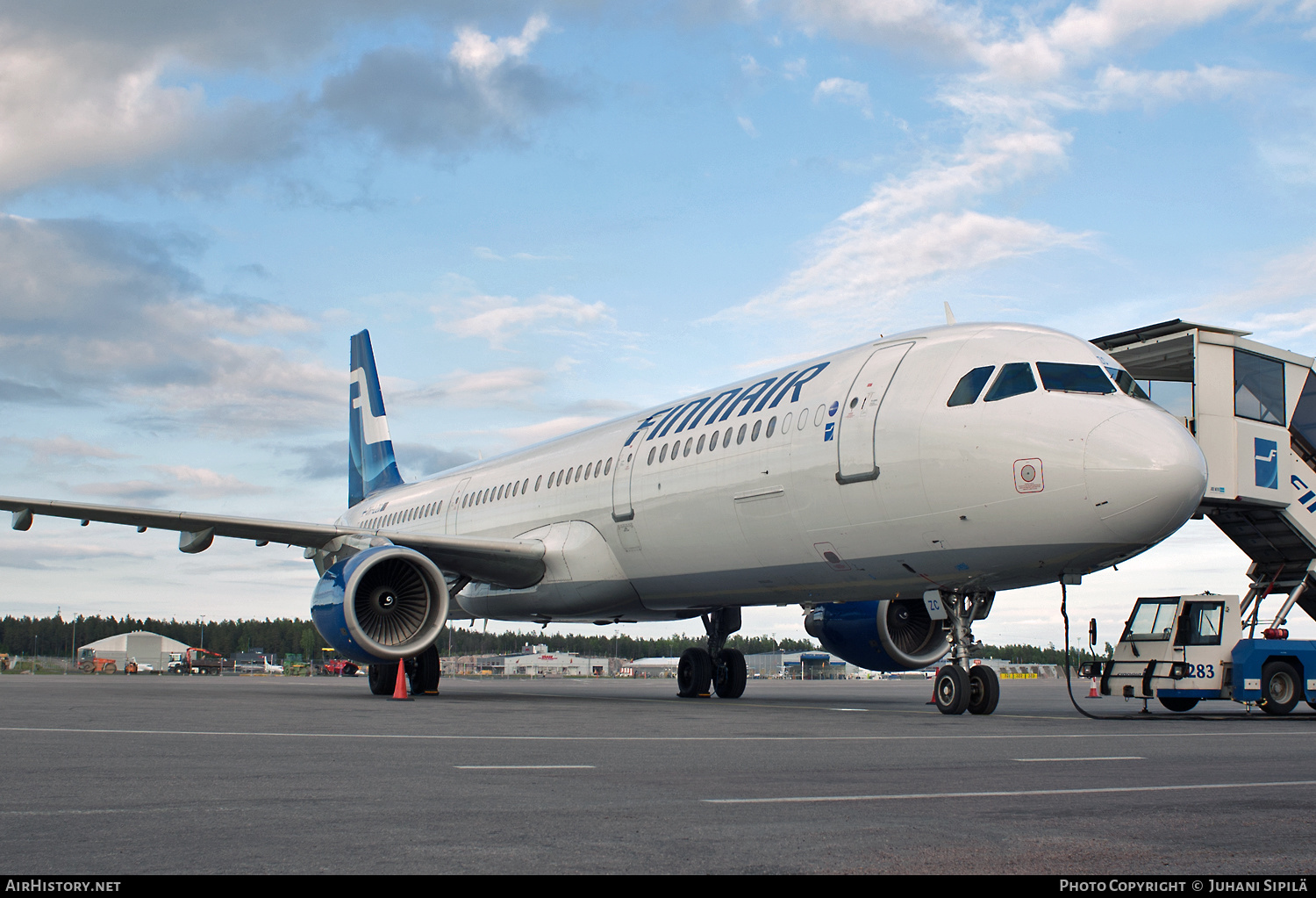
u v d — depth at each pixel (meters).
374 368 32.22
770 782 6.19
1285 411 17.94
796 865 3.91
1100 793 5.80
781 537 14.90
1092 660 15.48
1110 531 11.65
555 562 19.05
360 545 18.27
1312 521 17.78
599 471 18.67
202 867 3.80
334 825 4.65
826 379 14.86
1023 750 8.38
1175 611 14.86
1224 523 18.86
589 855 4.05
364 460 32.59
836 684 40.94
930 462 12.77
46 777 6.24
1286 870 3.89
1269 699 13.89
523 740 8.92
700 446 16.42
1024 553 12.26
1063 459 11.75
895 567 13.65
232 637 132.88
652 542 17.22
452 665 85.69
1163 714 14.73
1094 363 12.72
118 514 17.80
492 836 4.43
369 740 8.80
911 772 6.73
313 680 40.72
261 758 7.36
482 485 23.06
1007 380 12.64
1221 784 6.23
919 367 13.53
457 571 19.34
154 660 78.12
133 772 6.52
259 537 19.08
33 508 17.61
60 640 131.12
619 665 82.06
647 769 6.84
